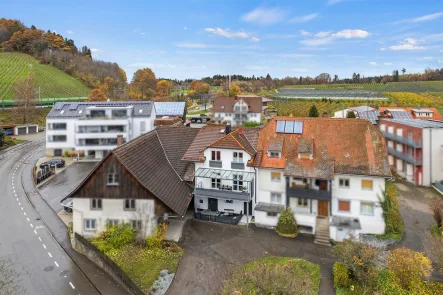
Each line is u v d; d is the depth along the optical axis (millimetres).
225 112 105562
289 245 30750
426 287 24141
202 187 36781
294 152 35281
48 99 121375
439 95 127625
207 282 25312
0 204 44031
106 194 31047
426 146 48000
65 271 28922
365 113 74688
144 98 147000
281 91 177625
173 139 42031
